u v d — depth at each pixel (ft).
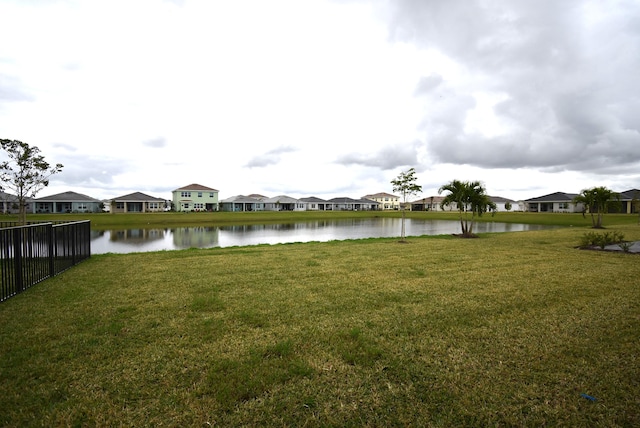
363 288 23.13
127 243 72.84
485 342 14.15
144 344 13.94
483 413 9.62
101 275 27.37
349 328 15.72
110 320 16.70
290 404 9.96
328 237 87.20
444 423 9.25
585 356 12.89
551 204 239.71
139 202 229.45
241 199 288.51
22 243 23.24
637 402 10.04
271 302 19.80
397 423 9.27
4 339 14.33
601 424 9.16
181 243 72.95
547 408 9.82
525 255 38.42
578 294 21.42
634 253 39.60
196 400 10.10
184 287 23.38
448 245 49.01
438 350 13.42
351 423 9.20
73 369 11.90
